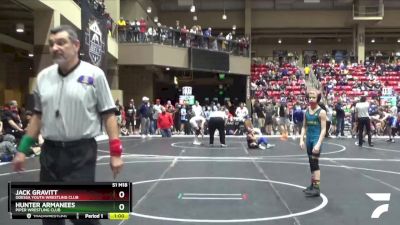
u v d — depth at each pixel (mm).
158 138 22625
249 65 35312
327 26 42406
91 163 3721
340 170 11344
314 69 41344
